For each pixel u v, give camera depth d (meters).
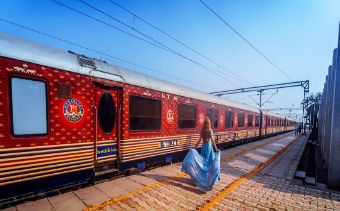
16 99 3.52
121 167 5.45
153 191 4.60
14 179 3.49
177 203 4.05
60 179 4.16
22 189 3.64
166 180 5.40
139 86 5.93
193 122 8.50
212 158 5.21
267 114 19.89
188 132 8.12
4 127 3.36
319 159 10.85
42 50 4.03
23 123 3.59
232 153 10.13
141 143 5.99
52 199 3.98
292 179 6.00
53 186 4.08
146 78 6.37
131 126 5.67
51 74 4.01
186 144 8.00
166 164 7.31
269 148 12.66
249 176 6.11
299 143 16.48
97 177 5.05
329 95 8.22
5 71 3.41
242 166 7.36
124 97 5.47
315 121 22.14
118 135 5.34
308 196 4.71
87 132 4.58
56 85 4.08
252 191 4.88
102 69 5.03
